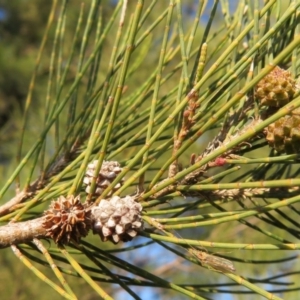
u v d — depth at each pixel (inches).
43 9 81.7
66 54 39.6
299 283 24.8
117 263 12.8
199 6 12.3
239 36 11.5
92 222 12.2
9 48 78.8
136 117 14.8
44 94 42.4
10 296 30.7
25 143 35.9
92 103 14.7
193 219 12.1
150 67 30.3
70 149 15.1
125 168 11.9
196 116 12.2
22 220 14.3
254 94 12.4
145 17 13.4
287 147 12.0
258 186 11.1
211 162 12.2
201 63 11.7
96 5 14.6
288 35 13.5
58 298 30.9
